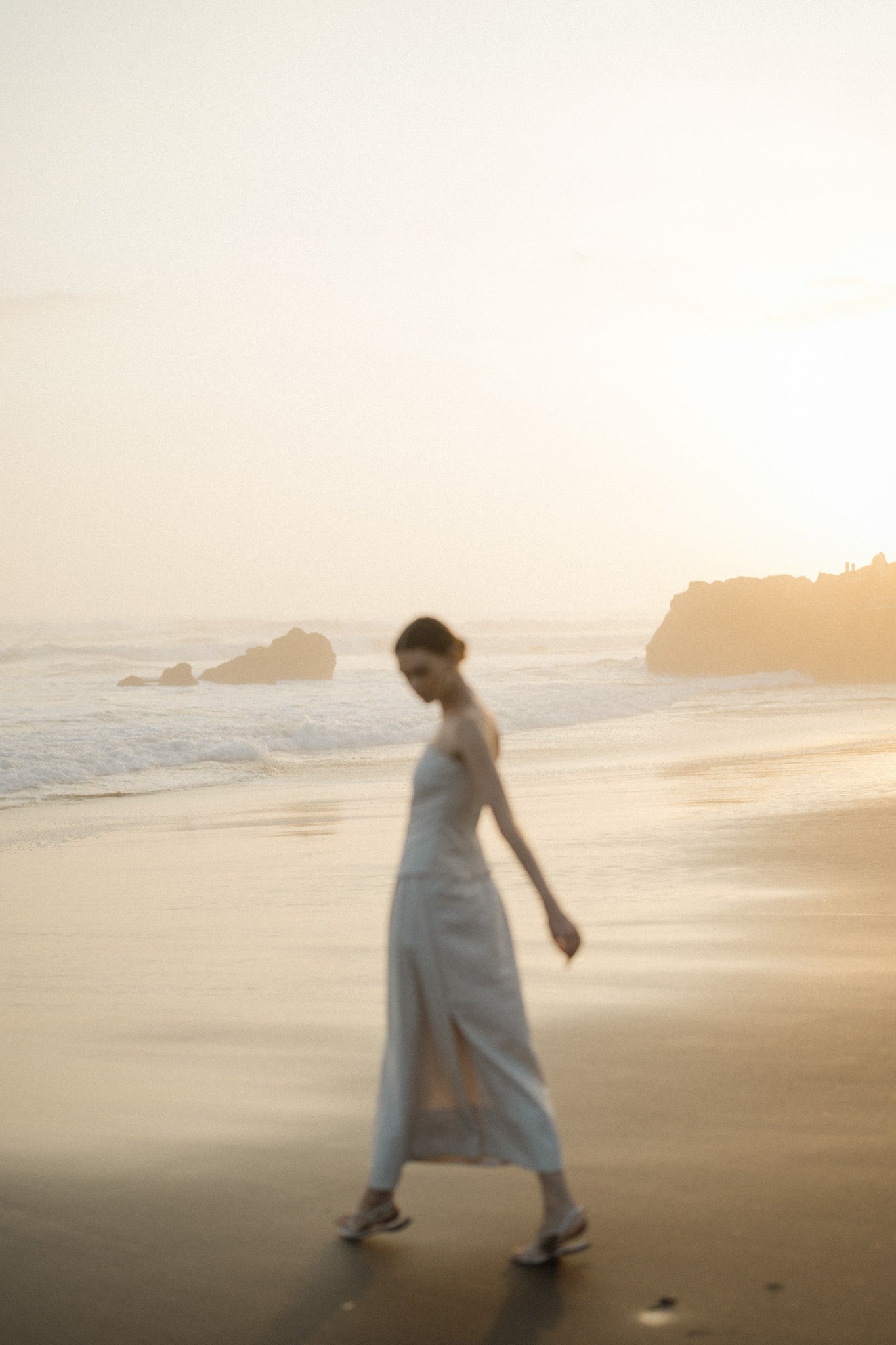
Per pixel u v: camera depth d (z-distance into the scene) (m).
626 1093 4.00
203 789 16.50
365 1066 4.51
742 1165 3.36
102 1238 3.14
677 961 5.85
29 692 36.44
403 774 18.14
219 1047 4.85
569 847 9.92
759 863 8.71
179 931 7.38
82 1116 4.12
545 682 40.91
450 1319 2.67
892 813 10.95
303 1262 2.97
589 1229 3.04
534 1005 5.14
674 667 48.62
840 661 45.31
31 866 10.52
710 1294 2.68
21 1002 5.80
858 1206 3.06
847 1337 2.47
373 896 8.27
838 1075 4.07
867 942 6.07
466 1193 3.34
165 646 58.06
